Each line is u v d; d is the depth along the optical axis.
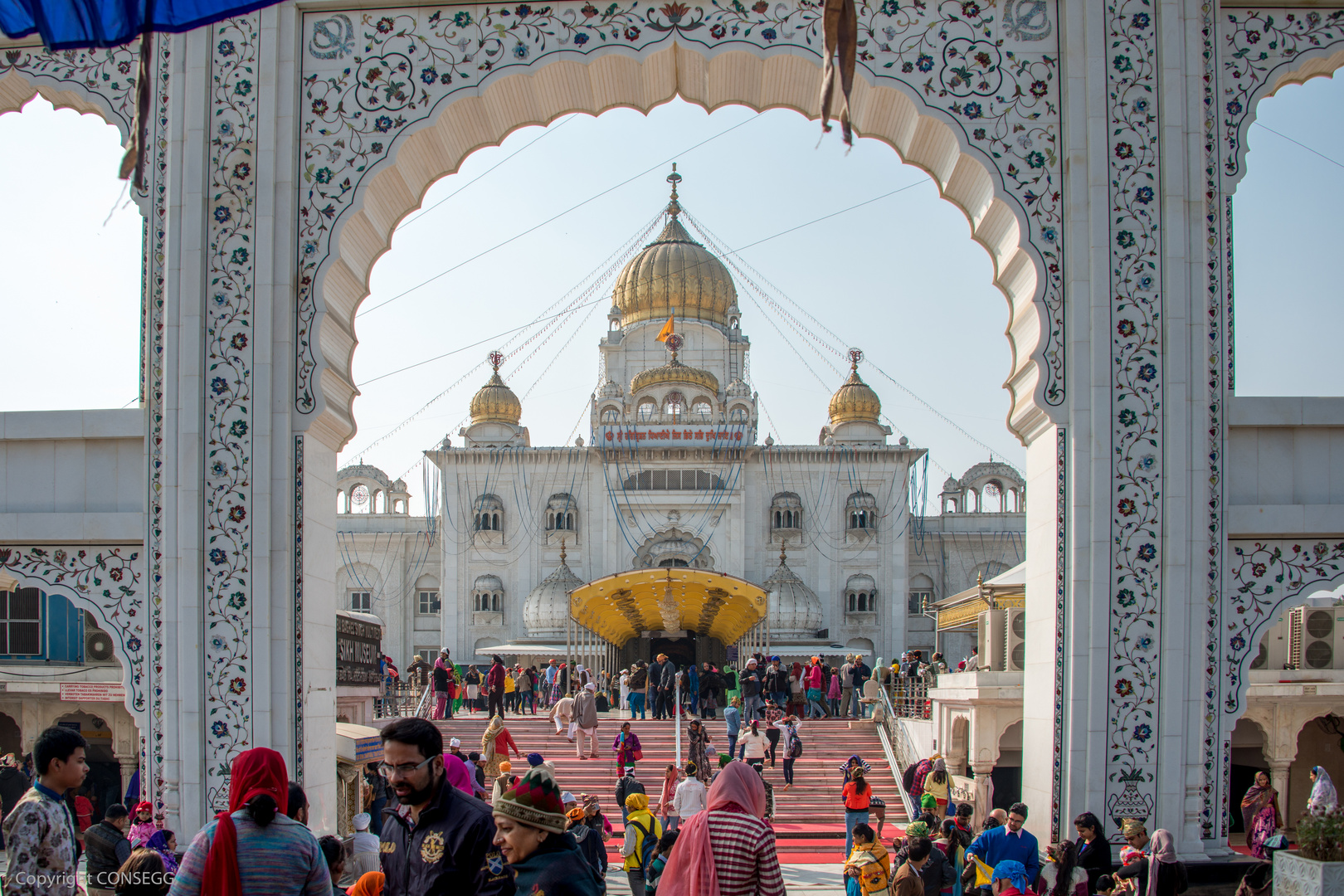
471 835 4.32
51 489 10.15
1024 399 10.41
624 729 16.52
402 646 42.06
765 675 23.97
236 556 9.68
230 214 10.00
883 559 40.19
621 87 10.84
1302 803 18.48
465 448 41.16
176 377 9.88
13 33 5.89
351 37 10.27
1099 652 9.48
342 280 10.58
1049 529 9.94
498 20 10.30
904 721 20.42
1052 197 9.95
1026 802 10.30
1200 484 9.62
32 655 18.61
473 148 11.11
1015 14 10.12
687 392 42.62
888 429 44.19
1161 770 9.38
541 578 39.94
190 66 10.16
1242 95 10.05
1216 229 9.92
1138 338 9.76
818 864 13.66
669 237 47.91
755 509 40.50
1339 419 9.80
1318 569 9.74
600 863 9.66
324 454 10.48
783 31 10.23
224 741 9.56
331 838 6.11
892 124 10.84
